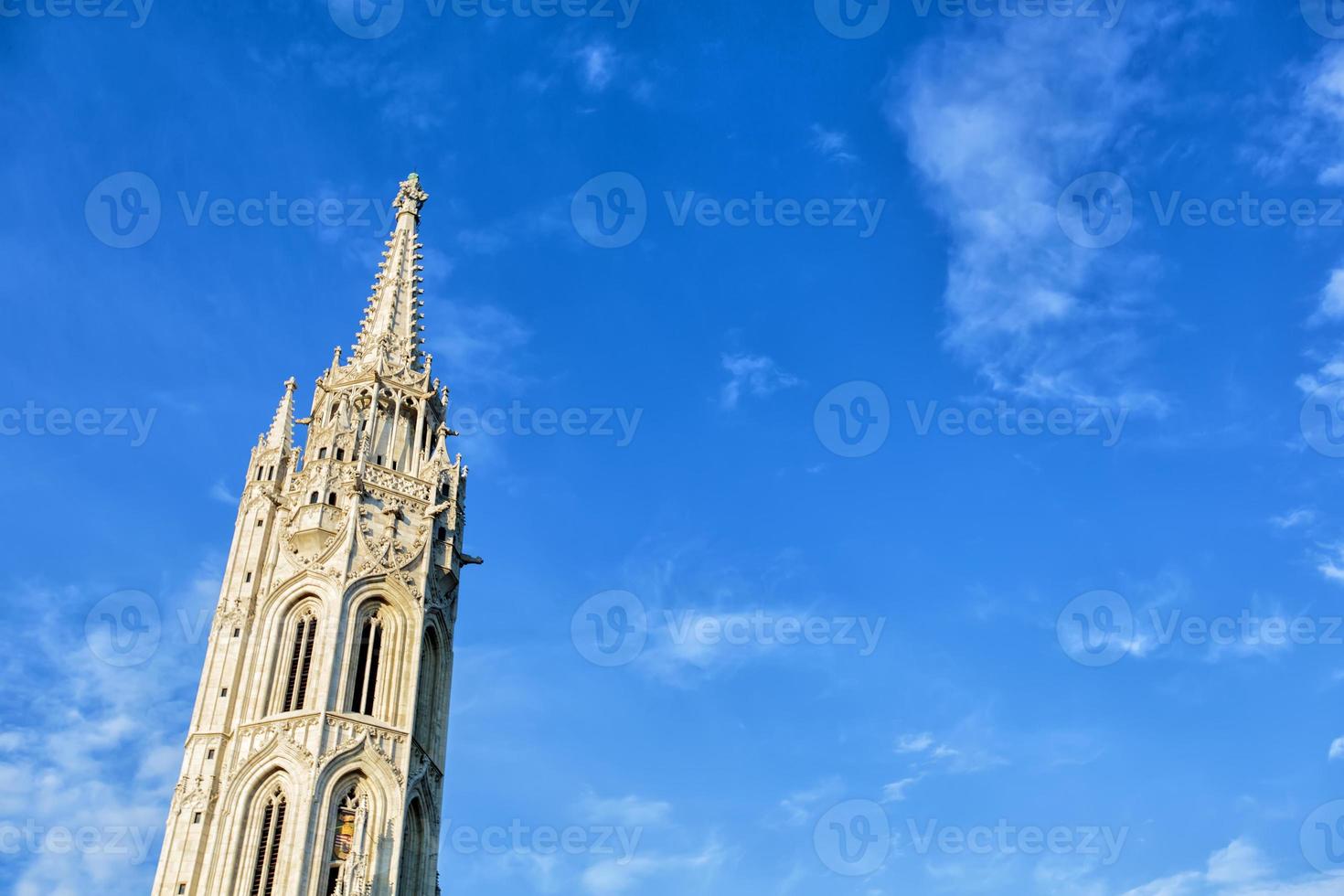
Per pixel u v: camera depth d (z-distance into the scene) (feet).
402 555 287.07
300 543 284.41
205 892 243.19
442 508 301.43
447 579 299.79
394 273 346.74
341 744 257.34
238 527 295.07
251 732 260.42
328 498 290.56
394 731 264.72
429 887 261.44
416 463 313.53
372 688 271.08
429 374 330.34
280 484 300.20
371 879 245.86
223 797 252.83
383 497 295.07
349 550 281.74
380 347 326.65
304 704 264.93
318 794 250.78
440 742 280.92
